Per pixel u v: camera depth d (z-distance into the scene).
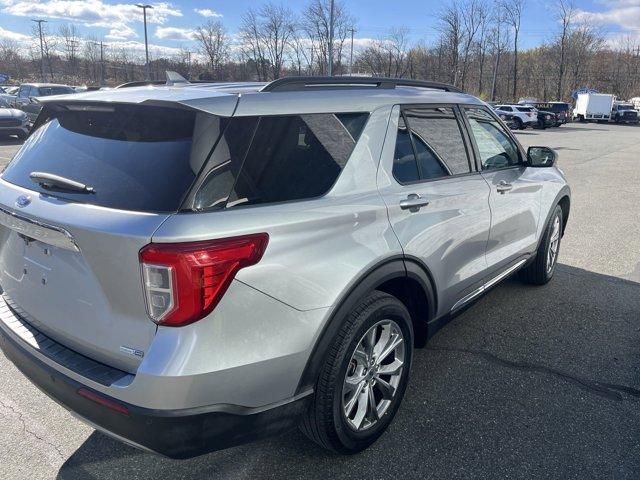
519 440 2.88
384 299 2.65
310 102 2.51
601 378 3.52
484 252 3.70
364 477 2.61
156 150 2.17
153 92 2.40
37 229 2.26
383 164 2.78
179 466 2.70
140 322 2.02
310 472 2.65
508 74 72.06
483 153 3.79
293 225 2.22
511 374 3.55
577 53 68.94
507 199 3.90
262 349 2.13
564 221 5.39
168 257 1.91
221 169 2.10
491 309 4.61
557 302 4.77
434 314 3.20
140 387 1.97
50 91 20.08
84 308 2.18
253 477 2.62
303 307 2.24
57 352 2.31
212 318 1.99
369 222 2.58
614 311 4.59
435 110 3.31
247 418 2.16
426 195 2.98
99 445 2.85
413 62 64.25
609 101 49.84
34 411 3.14
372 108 2.80
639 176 13.27
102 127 2.42
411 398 3.26
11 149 15.98
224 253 1.99
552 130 38.12
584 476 2.62
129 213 2.02
